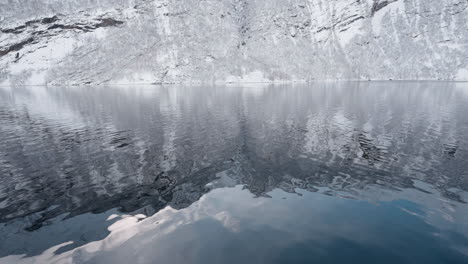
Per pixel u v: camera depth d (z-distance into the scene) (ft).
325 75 583.58
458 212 33.17
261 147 66.03
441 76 568.82
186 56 550.77
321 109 133.69
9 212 34.73
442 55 602.44
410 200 36.63
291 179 45.24
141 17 618.03
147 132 85.35
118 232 29.32
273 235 27.91
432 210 33.81
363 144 68.13
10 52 563.48
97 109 143.33
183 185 42.96
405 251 25.07
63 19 605.31
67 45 584.81
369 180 44.47
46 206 36.35
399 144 67.92
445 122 96.89
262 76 526.98
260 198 37.47
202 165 53.21
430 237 27.48
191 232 28.76
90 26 609.83
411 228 29.22
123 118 113.29
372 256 24.41
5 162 56.95
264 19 633.61
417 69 589.32
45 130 90.63
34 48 574.56
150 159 57.47
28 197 39.40
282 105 151.84
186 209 34.50
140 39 578.25
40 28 591.78
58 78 514.68
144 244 26.81
